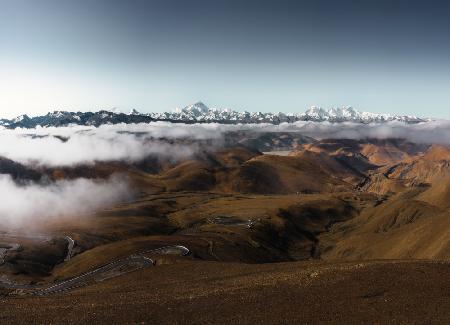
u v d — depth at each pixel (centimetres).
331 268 9731
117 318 7706
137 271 15362
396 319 7081
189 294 9038
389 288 8294
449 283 8375
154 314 7806
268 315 7475
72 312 8206
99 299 9456
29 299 10400
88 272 18675
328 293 8244
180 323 7381
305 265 11881
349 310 7500
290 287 8719
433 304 7556
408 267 9256
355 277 8862
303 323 7125
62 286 17100
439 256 17338
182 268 14200
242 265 13638
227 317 7500
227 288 9288
